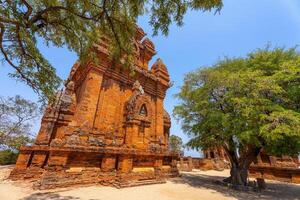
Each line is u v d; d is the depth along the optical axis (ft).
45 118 53.83
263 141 45.60
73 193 32.50
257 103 40.73
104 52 55.88
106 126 53.21
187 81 59.98
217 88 50.52
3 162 79.00
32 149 48.01
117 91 59.93
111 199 30.09
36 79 23.61
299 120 34.88
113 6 25.22
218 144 53.11
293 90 39.99
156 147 56.54
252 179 76.48
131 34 28.91
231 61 61.41
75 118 50.93
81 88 62.49
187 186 47.52
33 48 20.89
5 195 29.48
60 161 37.24
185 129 63.87
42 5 23.45
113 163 45.32
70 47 28.73
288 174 71.10
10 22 17.17
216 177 75.05
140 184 43.88
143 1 23.67
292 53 50.42
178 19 23.13
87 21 27.61
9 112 34.14
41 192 31.73
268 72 49.57
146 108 58.70
